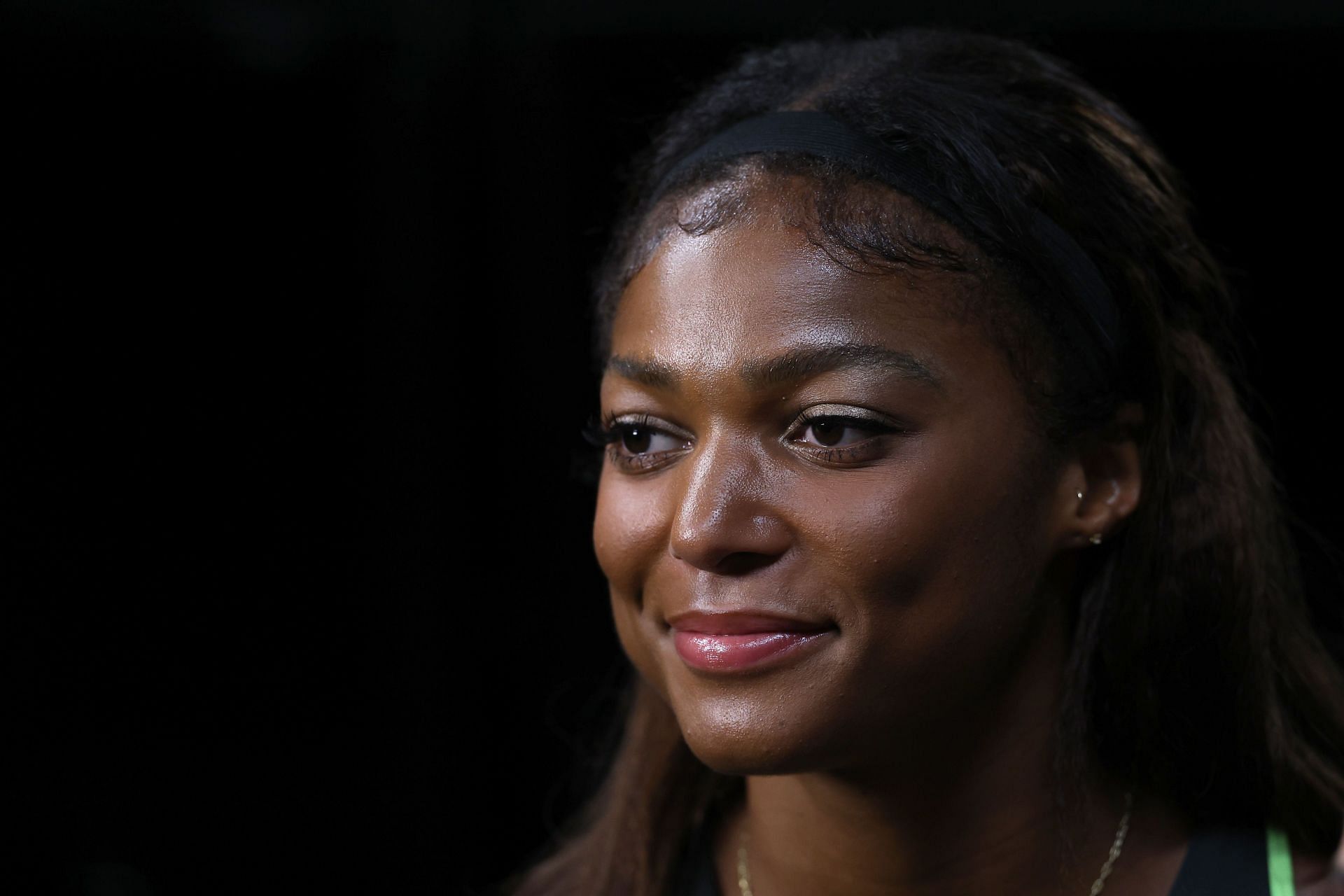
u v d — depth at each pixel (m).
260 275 6.88
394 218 6.42
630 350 2.80
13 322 6.77
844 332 2.60
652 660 2.92
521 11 6.14
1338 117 6.06
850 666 2.63
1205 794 3.21
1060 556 3.00
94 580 7.03
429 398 6.55
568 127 6.40
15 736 6.94
